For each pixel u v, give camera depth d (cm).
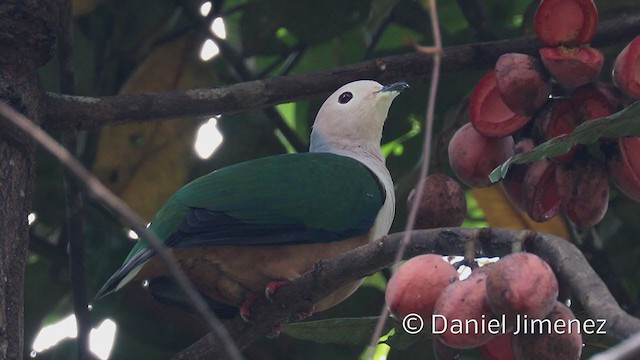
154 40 1303
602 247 1235
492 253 674
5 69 902
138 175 1227
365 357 1214
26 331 1241
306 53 1398
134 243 1252
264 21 1296
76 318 1072
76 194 1084
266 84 1055
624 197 1234
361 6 1284
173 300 984
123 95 1006
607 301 588
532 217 849
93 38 1318
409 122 1314
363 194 1024
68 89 1089
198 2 1291
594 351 983
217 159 1296
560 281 647
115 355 1214
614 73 840
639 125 754
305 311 918
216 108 1038
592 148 836
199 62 1276
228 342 537
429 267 664
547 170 838
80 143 1280
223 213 953
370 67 1084
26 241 868
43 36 919
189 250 935
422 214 834
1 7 904
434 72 660
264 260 948
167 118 1026
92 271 1225
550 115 847
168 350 1213
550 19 855
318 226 980
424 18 1358
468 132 888
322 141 1148
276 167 1011
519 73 841
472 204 1385
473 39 1320
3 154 866
